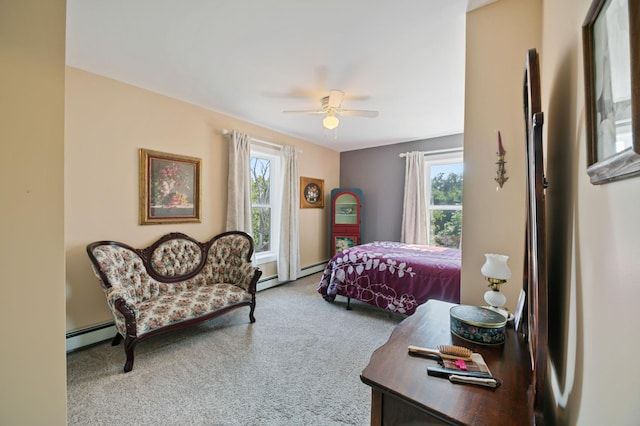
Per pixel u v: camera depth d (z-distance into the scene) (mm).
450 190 4508
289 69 2439
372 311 3416
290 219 4508
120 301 2119
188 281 3059
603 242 581
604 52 548
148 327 2246
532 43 1511
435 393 834
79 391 1877
